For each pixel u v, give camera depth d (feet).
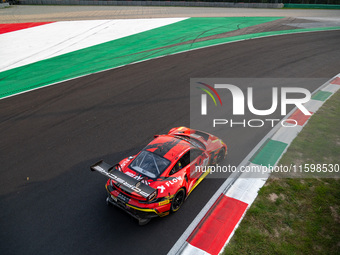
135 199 17.54
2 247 16.87
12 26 94.43
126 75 51.49
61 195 21.43
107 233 17.79
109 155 26.86
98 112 36.63
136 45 73.41
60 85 47.39
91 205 20.34
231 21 103.71
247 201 20.16
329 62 57.41
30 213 19.62
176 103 38.83
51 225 18.52
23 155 27.17
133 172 19.15
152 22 101.30
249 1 155.84
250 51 66.03
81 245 16.94
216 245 16.55
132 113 36.06
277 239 16.92
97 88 45.50
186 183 19.75
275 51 65.82
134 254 16.21
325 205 19.70
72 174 24.04
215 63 57.31
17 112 37.37
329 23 101.76
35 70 55.72
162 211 17.80
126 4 150.30
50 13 120.88
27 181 23.17
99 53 66.74
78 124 33.47
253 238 16.97
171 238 17.22
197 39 78.33
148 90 43.88
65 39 79.51
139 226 18.30
